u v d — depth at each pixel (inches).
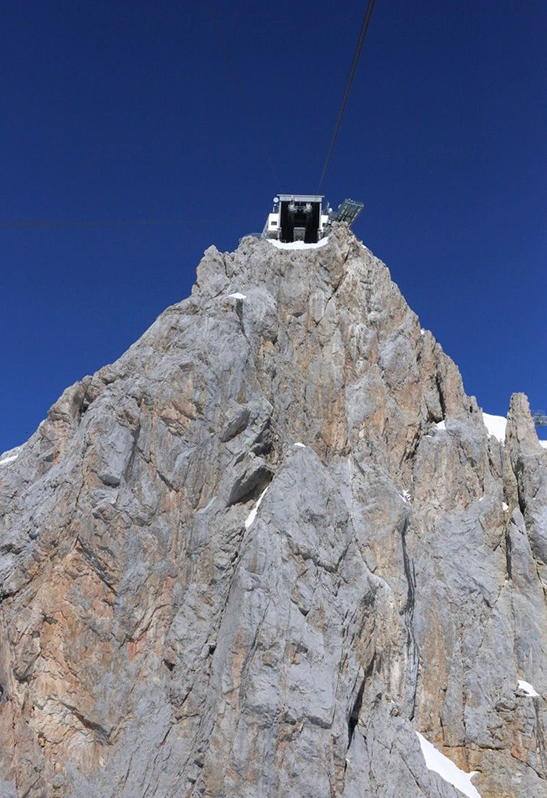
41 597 1470.2
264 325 1913.1
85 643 1439.5
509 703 1553.9
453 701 1576.0
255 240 2230.6
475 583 1707.7
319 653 1386.6
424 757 1437.0
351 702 1382.9
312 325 1985.7
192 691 1424.7
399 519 1659.7
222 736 1312.7
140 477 1595.7
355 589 1505.9
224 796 1269.7
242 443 1670.8
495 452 1913.1
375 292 2095.2
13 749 1349.7
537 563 1705.2
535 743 1513.3
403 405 1914.4
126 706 1407.5
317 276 2081.7
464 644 1642.5
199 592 1521.9
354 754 1365.7
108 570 1487.5
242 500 1654.8
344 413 1851.6
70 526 1521.9
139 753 1366.9
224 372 1722.4
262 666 1354.6
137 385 1681.8
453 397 2012.8
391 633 1539.1
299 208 2437.3
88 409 1764.3
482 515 1797.5
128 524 1528.1
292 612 1418.6
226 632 1424.7
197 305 1909.4
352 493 1721.2
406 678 1519.4
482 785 1496.1
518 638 1628.9
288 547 1489.9
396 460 1830.7
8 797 1304.1
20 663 1419.8
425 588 1692.9
